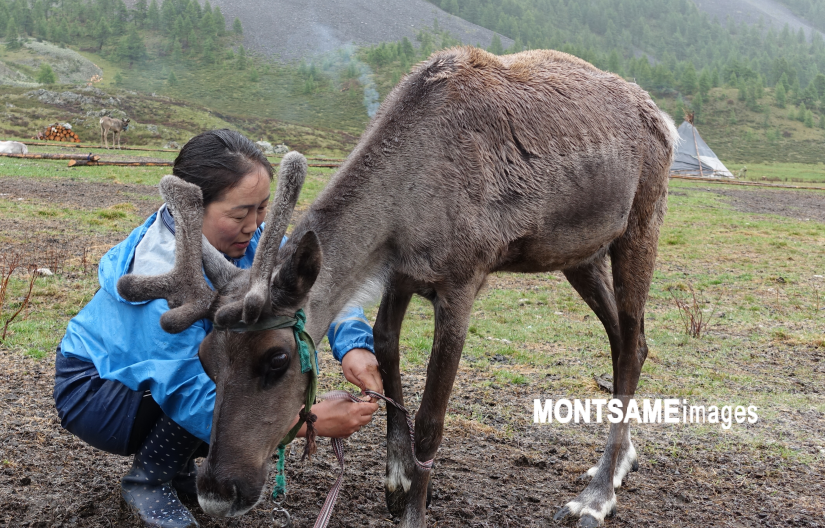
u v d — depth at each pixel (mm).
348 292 3150
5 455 3750
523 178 3566
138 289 2475
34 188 15695
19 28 199750
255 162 2943
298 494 3625
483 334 7387
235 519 3299
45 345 5625
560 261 3984
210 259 2666
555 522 3641
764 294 10047
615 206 4031
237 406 2529
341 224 3092
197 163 2885
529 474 4211
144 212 13125
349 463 4082
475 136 3432
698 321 8305
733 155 128500
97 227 11219
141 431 3041
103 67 181875
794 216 22016
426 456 3295
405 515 3289
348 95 160875
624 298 4297
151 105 88125
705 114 159125
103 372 2893
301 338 2666
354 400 2918
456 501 3750
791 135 141625
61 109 81375
